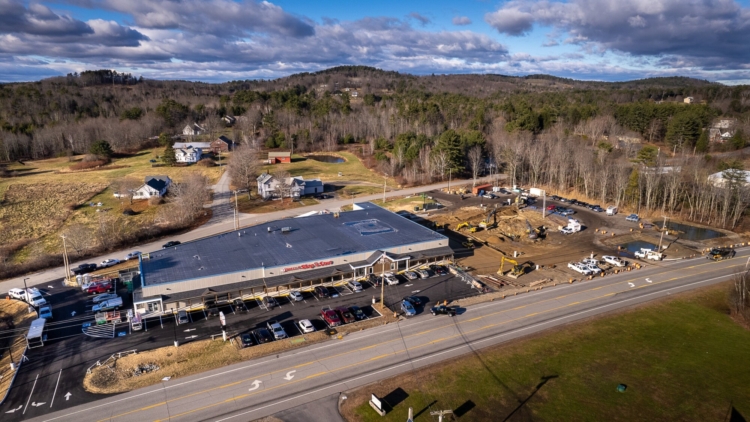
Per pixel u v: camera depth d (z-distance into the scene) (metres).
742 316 61.59
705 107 188.12
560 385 46.81
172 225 100.75
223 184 142.75
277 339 54.19
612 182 123.56
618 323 59.66
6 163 173.75
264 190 126.06
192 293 61.97
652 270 77.94
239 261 68.62
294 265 67.69
